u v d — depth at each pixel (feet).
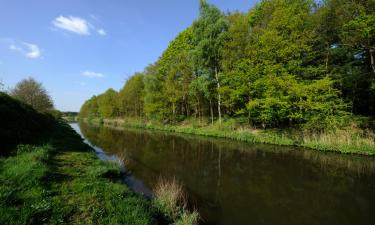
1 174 23.06
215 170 42.34
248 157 53.16
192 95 117.91
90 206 19.38
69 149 44.62
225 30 93.91
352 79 68.74
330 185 34.40
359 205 27.78
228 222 23.24
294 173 40.65
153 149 64.18
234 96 87.20
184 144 73.36
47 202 18.60
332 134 61.16
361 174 39.99
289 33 71.15
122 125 180.75
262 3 83.92
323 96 63.00
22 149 33.37
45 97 99.55
